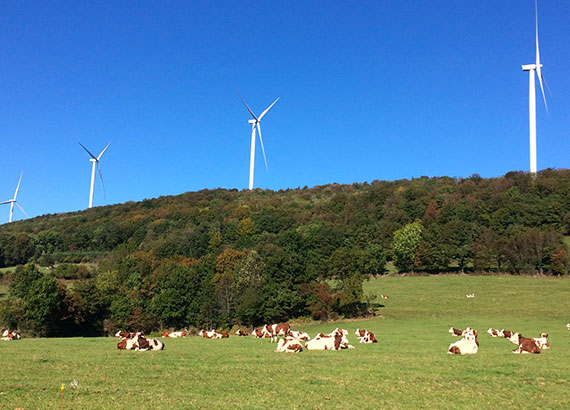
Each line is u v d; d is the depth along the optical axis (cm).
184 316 6994
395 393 1538
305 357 2294
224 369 1911
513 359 2252
